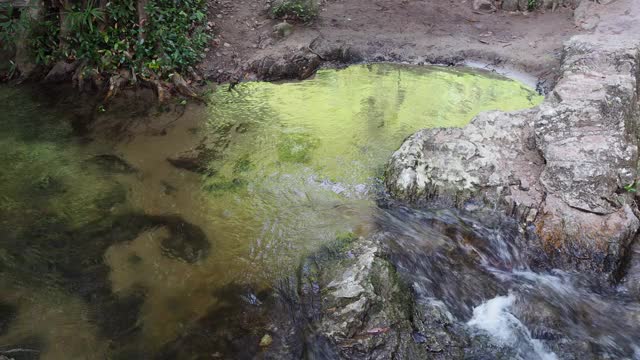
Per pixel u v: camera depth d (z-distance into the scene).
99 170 5.84
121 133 6.54
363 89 7.58
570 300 4.57
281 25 8.35
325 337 4.00
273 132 6.63
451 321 4.32
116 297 4.33
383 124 6.77
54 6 7.43
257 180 5.77
